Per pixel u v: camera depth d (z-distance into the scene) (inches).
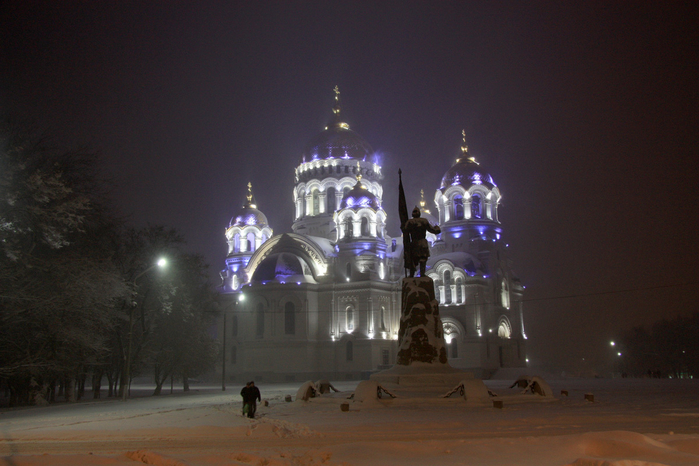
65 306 1609.3
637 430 869.8
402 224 1672.0
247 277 3951.8
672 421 993.5
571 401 1421.0
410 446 668.7
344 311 3558.1
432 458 614.5
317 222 4033.0
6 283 1494.8
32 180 1409.9
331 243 3863.2
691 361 4335.6
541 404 1336.1
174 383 3875.5
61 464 579.5
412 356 1541.6
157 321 2409.0
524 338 3959.2
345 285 3565.5
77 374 1953.7
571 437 684.7
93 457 618.2
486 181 3885.3
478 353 3371.1
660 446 632.4
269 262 3681.1
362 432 890.1
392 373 1529.3
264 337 3499.0
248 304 3617.1
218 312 2800.2
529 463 585.3
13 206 1449.3
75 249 1769.2
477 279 3481.8
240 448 751.1
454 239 3806.6
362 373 3390.7
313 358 3523.6
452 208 3878.0
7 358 1658.5
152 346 2397.9
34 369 1669.5
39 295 1572.3
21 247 1578.5
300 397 1485.0
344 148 4111.7
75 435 910.4
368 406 1285.7
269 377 3435.0
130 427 1013.8
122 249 2066.9
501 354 3666.3
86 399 2159.2
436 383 1466.5
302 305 3538.4
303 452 688.4
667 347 4448.8
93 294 1636.3
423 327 1560.0
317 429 931.3
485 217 3838.6
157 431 934.4
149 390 2906.0
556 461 593.9
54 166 1557.6
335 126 4254.4
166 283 2161.7
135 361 2208.4
